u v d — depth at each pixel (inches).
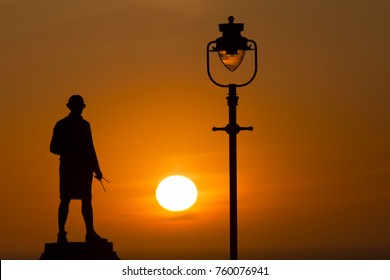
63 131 2379.4
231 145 1994.3
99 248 2358.5
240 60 2062.0
